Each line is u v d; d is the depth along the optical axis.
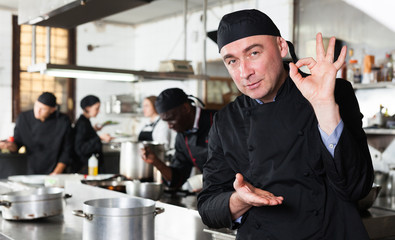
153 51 8.24
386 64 4.27
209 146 1.59
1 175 4.82
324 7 4.96
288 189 1.36
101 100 8.23
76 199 2.87
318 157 1.30
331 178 1.24
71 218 2.49
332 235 1.33
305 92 1.18
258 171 1.41
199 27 7.22
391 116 4.16
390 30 4.28
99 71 4.13
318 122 1.21
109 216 1.67
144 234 1.72
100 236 1.68
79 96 8.01
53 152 4.80
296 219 1.35
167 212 2.20
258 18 1.28
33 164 4.81
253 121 1.42
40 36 7.67
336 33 4.82
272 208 1.40
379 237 2.04
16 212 2.33
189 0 6.80
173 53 7.76
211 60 6.97
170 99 2.98
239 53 1.28
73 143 4.99
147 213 1.73
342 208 1.32
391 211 2.20
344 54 1.15
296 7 5.35
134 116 8.14
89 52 8.15
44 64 3.88
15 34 7.43
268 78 1.29
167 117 3.01
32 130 4.79
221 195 1.45
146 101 5.65
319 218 1.33
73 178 3.49
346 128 1.17
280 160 1.36
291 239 1.36
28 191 2.55
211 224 1.52
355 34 4.62
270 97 1.39
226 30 1.30
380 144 4.15
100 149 5.09
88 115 5.18
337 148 1.17
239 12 1.32
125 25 8.55
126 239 1.68
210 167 1.57
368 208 2.18
